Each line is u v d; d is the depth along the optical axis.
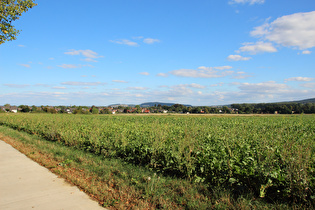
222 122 23.75
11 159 7.97
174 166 6.28
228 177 5.23
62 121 17.78
